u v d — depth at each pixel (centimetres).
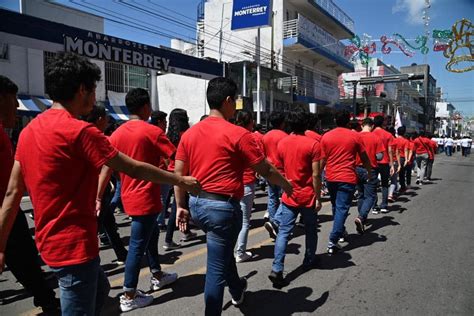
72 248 183
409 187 1160
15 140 941
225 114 279
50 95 192
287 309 340
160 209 341
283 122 564
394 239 568
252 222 682
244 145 257
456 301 354
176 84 2095
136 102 342
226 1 2178
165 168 363
